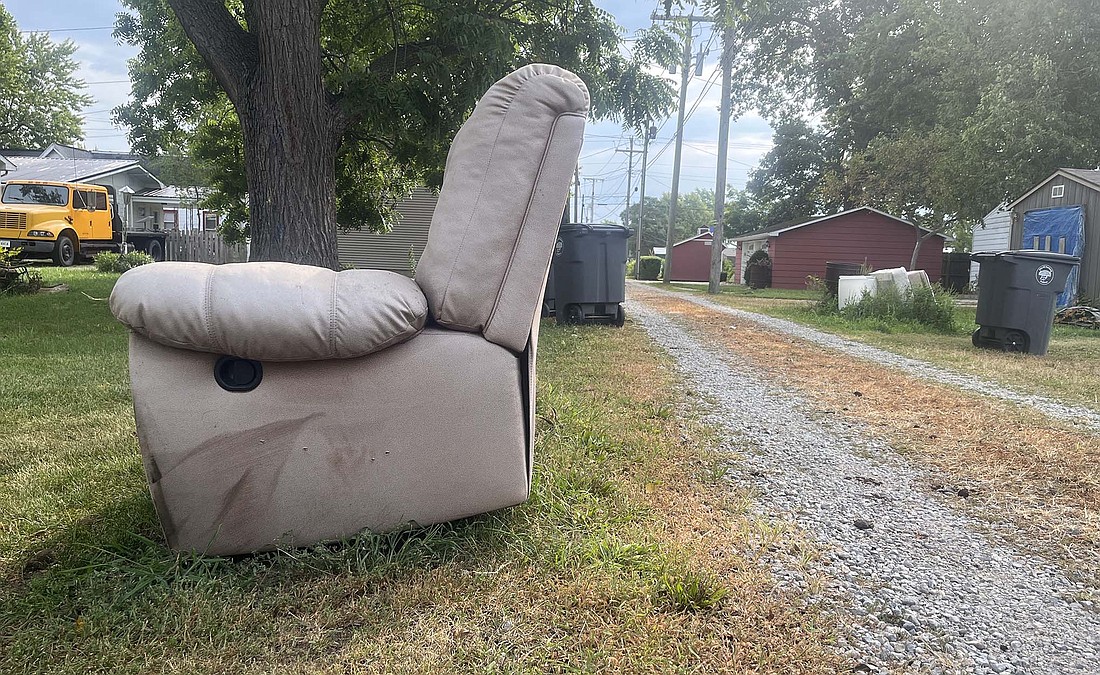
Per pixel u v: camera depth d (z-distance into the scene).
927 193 18.92
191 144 10.30
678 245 39.38
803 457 3.87
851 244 25.08
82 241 18.67
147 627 1.99
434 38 7.75
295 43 6.05
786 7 27.88
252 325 2.04
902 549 2.74
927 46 20.42
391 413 2.31
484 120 2.37
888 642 2.09
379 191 11.10
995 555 2.72
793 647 2.02
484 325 2.38
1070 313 11.71
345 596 2.18
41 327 7.40
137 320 2.02
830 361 7.17
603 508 2.90
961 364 7.04
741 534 2.76
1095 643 2.15
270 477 2.24
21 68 35.19
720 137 18.94
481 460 2.45
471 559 2.41
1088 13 14.60
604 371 6.04
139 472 3.10
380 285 2.23
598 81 8.55
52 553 2.39
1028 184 15.01
